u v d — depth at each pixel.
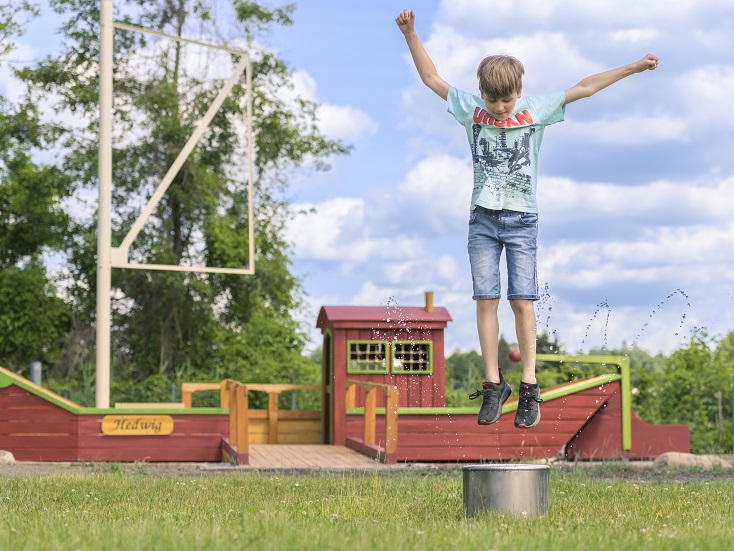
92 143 24.28
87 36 24.23
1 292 22.67
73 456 11.38
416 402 13.27
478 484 5.21
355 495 6.40
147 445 11.54
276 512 5.52
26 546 3.89
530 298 4.79
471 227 4.90
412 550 3.91
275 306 26.39
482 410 4.87
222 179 25.06
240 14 25.36
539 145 4.90
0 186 23.94
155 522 4.95
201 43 14.05
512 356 13.23
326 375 14.48
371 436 11.88
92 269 23.61
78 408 11.45
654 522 5.11
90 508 5.89
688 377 15.40
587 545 4.06
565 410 11.83
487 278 4.84
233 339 24.94
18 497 6.51
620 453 12.04
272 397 14.70
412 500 6.32
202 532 4.33
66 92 24.28
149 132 24.06
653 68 4.96
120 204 24.14
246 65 14.43
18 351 23.16
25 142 24.33
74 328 24.00
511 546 3.98
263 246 25.59
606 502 6.14
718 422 15.18
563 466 10.84
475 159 4.88
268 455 11.74
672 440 12.16
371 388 11.84
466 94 5.01
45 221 24.02
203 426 11.67
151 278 23.84
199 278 24.14
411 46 5.23
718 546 4.05
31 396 11.44
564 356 11.95
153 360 24.22
